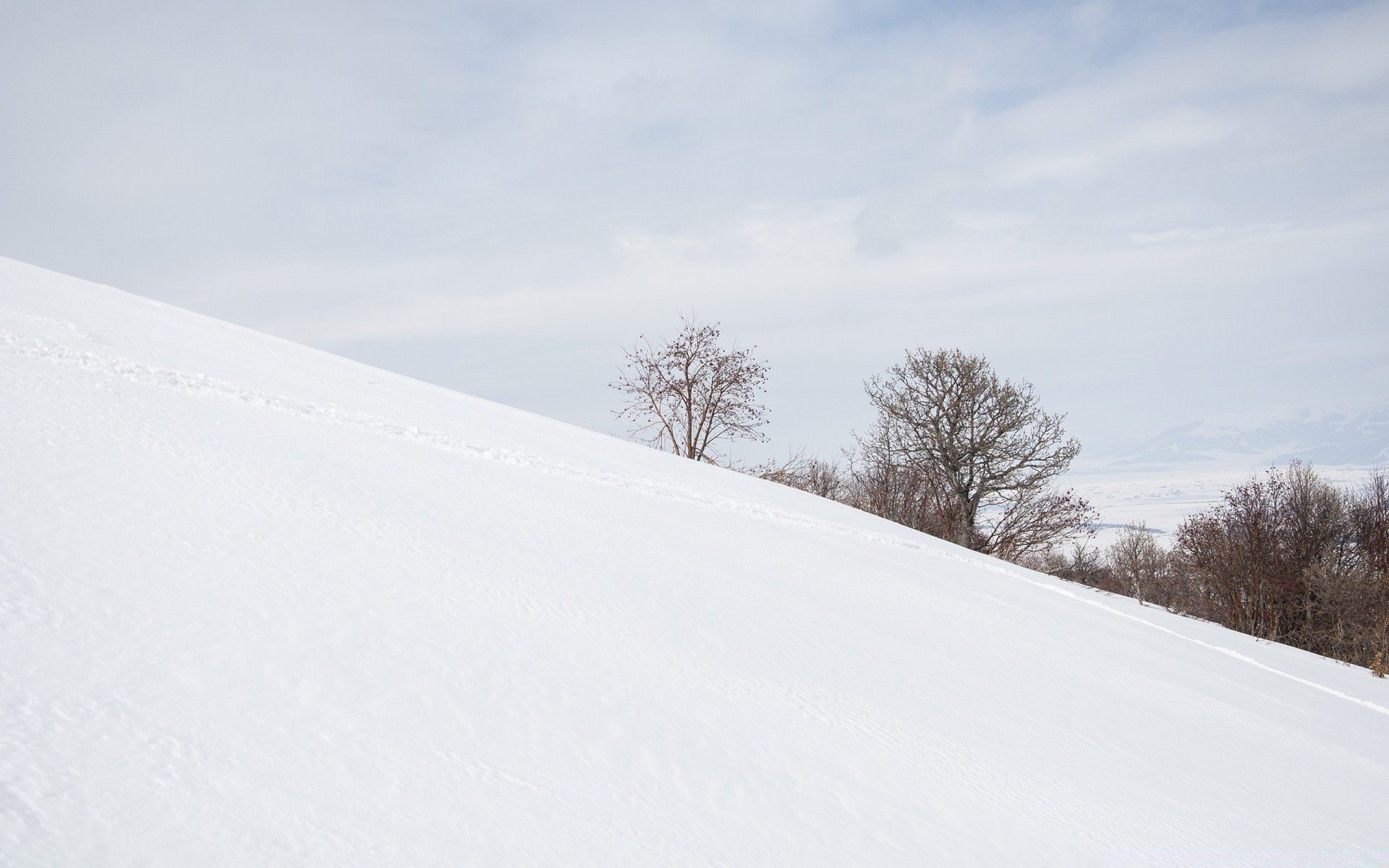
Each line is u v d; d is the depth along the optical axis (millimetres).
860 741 4242
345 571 4418
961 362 36844
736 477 20297
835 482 40094
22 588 3178
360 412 10070
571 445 14789
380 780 2668
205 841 2150
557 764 3129
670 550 7559
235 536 4398
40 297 10930
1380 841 4770
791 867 2844
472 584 4859
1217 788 5121
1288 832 4535
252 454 6109
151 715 2650
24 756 2270
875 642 6492
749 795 3311
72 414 5672
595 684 3967
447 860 2346
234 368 10164
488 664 3824
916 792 3779
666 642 4941
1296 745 7086
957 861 3209
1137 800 4469
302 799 2445
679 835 2859
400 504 6078
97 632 3043
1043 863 3389
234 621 3465
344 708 3062
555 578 5496
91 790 2219
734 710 4180
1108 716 6238
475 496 7156
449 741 3057
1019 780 4285
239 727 2736
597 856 2576
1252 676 11141
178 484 4922
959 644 7340
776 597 7023
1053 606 12789
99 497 4328
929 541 18797
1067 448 34969
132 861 2012
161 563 3785
